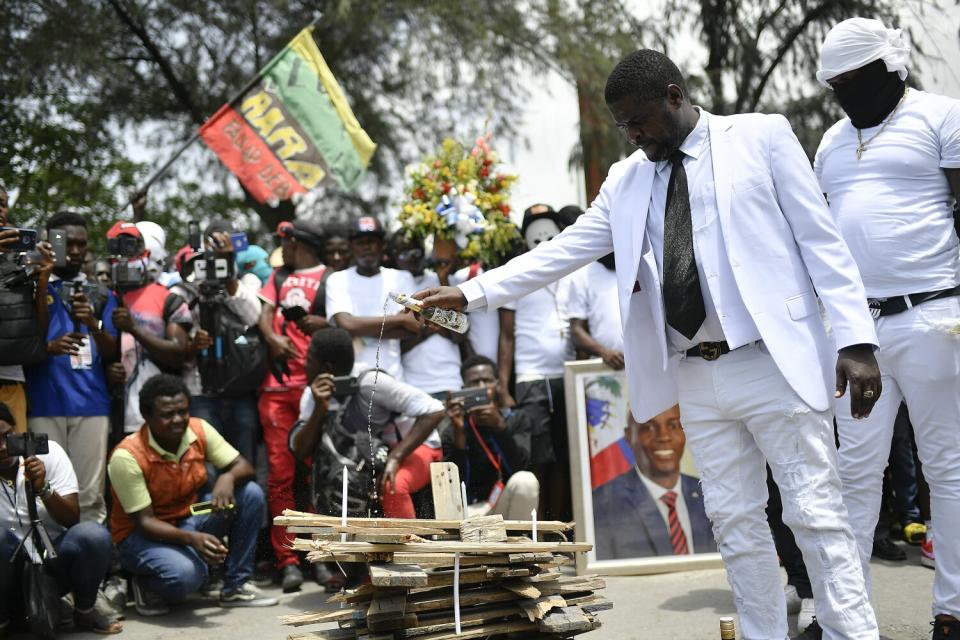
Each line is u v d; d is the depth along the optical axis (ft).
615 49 36.40
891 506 20.56
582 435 19.01
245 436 19.29
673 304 10.76
